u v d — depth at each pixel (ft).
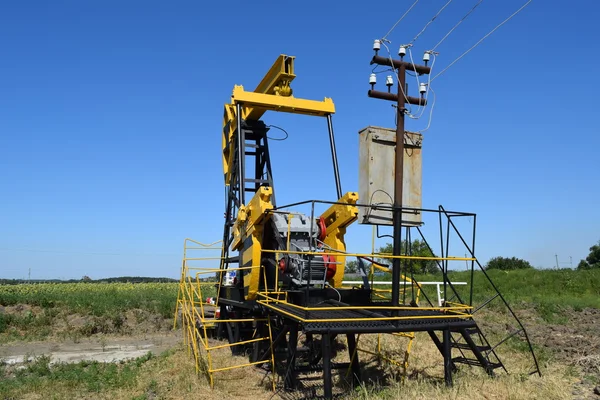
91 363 36.76
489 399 23.02
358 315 24.64
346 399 23.95
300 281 29.84
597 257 182.70
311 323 22.89
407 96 28.02
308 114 38.88
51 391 28.91
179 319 56.95
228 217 39.91
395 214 26.58
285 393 26.68
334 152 37.76
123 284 130.82
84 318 54.39
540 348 37.22
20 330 51.29
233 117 41.50
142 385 29.48
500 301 67.41
